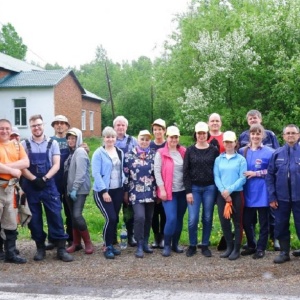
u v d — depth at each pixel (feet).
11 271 20.18
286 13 63.93
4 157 21.18
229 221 22.39
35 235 22.31
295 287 17.52
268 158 22.18
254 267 20.52
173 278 18.95
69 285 18.10
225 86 65.57
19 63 120.98
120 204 23.49
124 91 167.32
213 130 24.64
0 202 21.17
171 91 97.86
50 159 22.56
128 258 22.56
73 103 117.29
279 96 61.87
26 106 104.88
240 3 90.22
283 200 21.22
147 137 23.45
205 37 68.80
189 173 22.65
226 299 16.19
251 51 63.36
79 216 23.25
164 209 23.02
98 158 22.90
